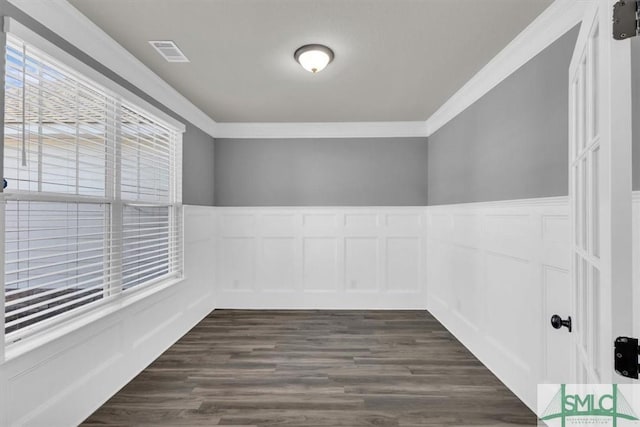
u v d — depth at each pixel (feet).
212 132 14.71
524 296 7.61
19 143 5.66
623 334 2.62
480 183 9.91
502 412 7.15
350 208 14.93
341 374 8.75
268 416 6.96
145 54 8.43
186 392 7.86
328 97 11.60
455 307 11.56
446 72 9.55
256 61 8.86
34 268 5.83
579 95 4.06
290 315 13.92
